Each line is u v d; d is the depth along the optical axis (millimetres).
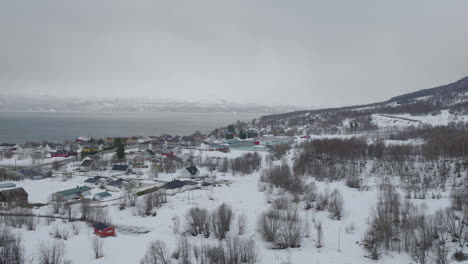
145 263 61438
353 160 153750
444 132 199375
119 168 167250
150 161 198500
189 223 84812
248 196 117125
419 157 145875
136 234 81562
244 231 81625
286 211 92500
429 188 112562
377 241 71188
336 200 95688
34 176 151375
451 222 72375
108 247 71500
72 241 75125
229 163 180250
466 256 61469
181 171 158000
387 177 130625
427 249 65750
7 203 103375
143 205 103062
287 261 64500
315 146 176000
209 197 115250
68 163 193250
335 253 68375
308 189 110625
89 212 93000
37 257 64562
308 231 79750
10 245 65312
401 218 81000
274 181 130500
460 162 129875
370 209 93812
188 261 61406
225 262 61250
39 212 99938
